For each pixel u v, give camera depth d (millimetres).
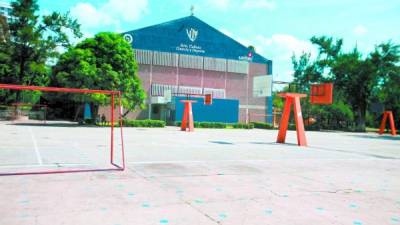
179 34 47625
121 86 30703
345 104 49312
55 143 15406
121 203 5688
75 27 42656
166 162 10500
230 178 8219
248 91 51938
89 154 11898
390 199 6711
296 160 12219
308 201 6277
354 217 5414
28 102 46969
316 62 49781
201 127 39062
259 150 15352
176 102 41344
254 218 5145
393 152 17328
